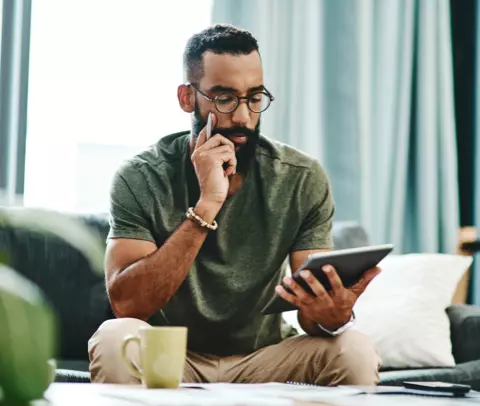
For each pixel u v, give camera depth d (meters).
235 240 2.05
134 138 3.22
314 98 3.37
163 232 2.05
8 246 2.41
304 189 2.10
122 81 3.20
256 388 1.41
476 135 3.66
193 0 3.28
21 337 0.68
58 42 3.13
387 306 2.52
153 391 1.27
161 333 1.35
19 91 3.05
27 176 3.08
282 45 3.34
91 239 0.75
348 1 3.45
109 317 2.46
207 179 1.98
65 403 1.11
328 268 1.71
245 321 2.04
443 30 3.60
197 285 2.03
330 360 1.83
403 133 3.51
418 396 1.37
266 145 2.14
